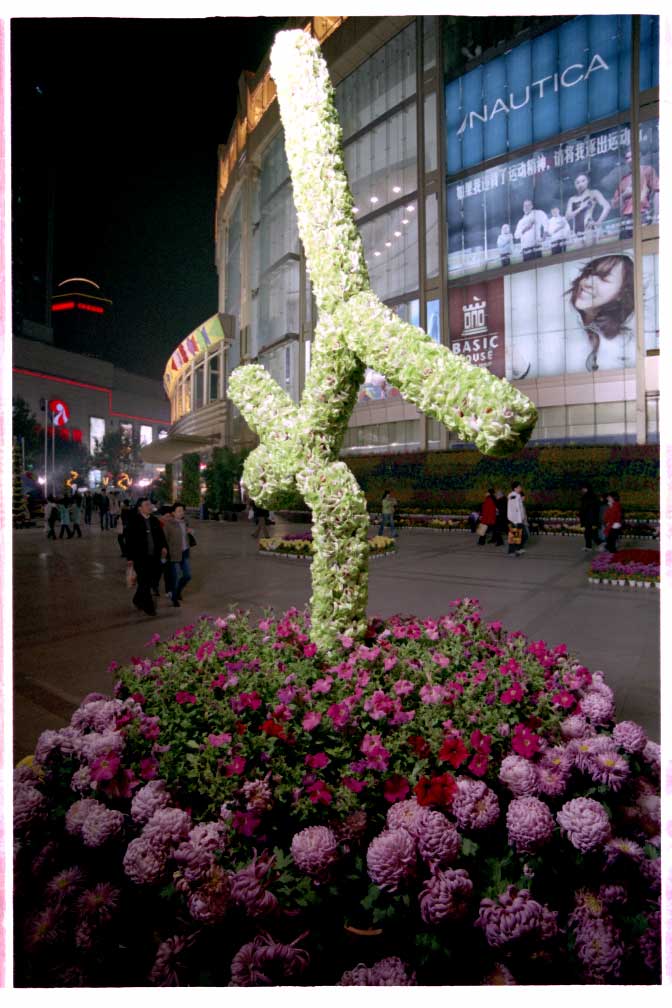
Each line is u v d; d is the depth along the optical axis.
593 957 1.80
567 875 2.06
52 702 4.30
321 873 1.93
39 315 102.38
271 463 3.34
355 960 1.96
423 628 3.96
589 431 23.73
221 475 34.03
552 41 23.81
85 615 7.38
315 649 3.25
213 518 34.16
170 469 51.00
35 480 39.94
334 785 2.34
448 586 9.03
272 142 40.53
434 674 3.19
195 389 56.25
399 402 29.73
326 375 3.07
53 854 2.15
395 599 8.01
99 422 116.06
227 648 3.52
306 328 35.78
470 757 2.34
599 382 23.25
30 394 99.12
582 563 11.55
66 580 10.47
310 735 2.45
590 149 23.19
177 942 1.82
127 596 8.80
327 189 3.03
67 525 20.33
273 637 3.73
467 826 2.06
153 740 2.56
